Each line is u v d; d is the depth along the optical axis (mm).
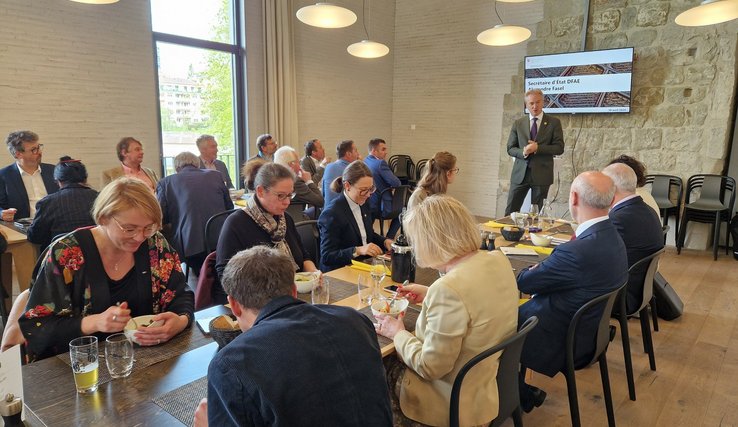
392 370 1554
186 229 3133
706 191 4914
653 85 5160
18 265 2898
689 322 3244
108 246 1407
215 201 3213
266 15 5988
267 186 1946
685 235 5117
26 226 2918
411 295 1716
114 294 1433
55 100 4363
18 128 4176
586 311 1727
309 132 6945
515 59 6820
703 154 4984
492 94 7117
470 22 7164
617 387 2432
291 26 6340
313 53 6801
